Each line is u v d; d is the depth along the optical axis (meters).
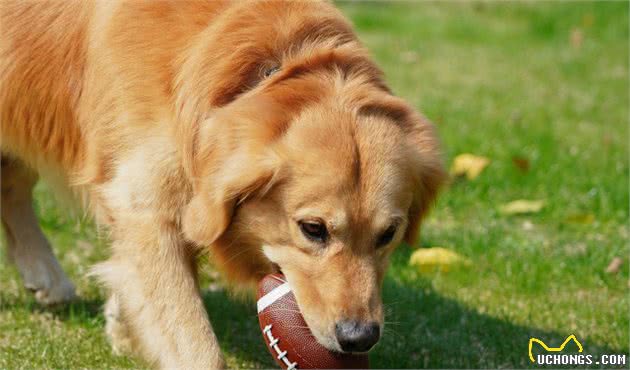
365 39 12.39
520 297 5.66
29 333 4.96
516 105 9.64
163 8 4.18
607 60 11.80
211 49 3.99
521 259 6.10
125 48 4.16
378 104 3.86
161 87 4.05
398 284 5.74
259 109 3.75
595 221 6.93
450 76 10.81
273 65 3.98
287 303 3.85
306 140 3.68
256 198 3.83
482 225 6.72
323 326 3.71
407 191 3.88
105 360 4.73
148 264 4.08
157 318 4.06
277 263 3.91
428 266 5.94
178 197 4.09
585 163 7.81
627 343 5.09
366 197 3.67
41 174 4.93
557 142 8.34
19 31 4.66
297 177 3.67
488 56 11.88
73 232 6.34
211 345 4.06
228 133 3.76
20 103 4.71
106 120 4.21
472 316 5.38
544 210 7.04
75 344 4.86
